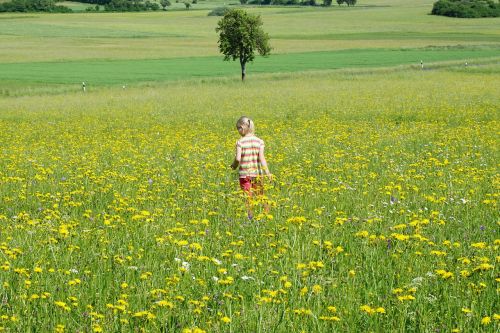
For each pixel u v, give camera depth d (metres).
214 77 70.69
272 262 7.78
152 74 78.94
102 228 9.50
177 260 7.52
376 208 10.79
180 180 14.39
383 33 155.50
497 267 7.32
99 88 60.38
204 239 8.73
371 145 20.16
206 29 170.88
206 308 6.18
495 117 28.39
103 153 19.45
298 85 54.94
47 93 57.50
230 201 11.27
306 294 6.62
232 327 5.84
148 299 6.59
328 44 127.94
